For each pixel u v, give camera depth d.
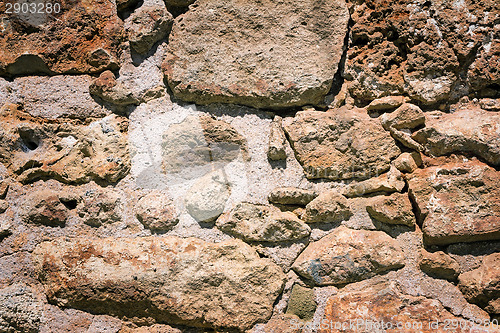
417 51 0.98
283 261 0.95
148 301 0.91
